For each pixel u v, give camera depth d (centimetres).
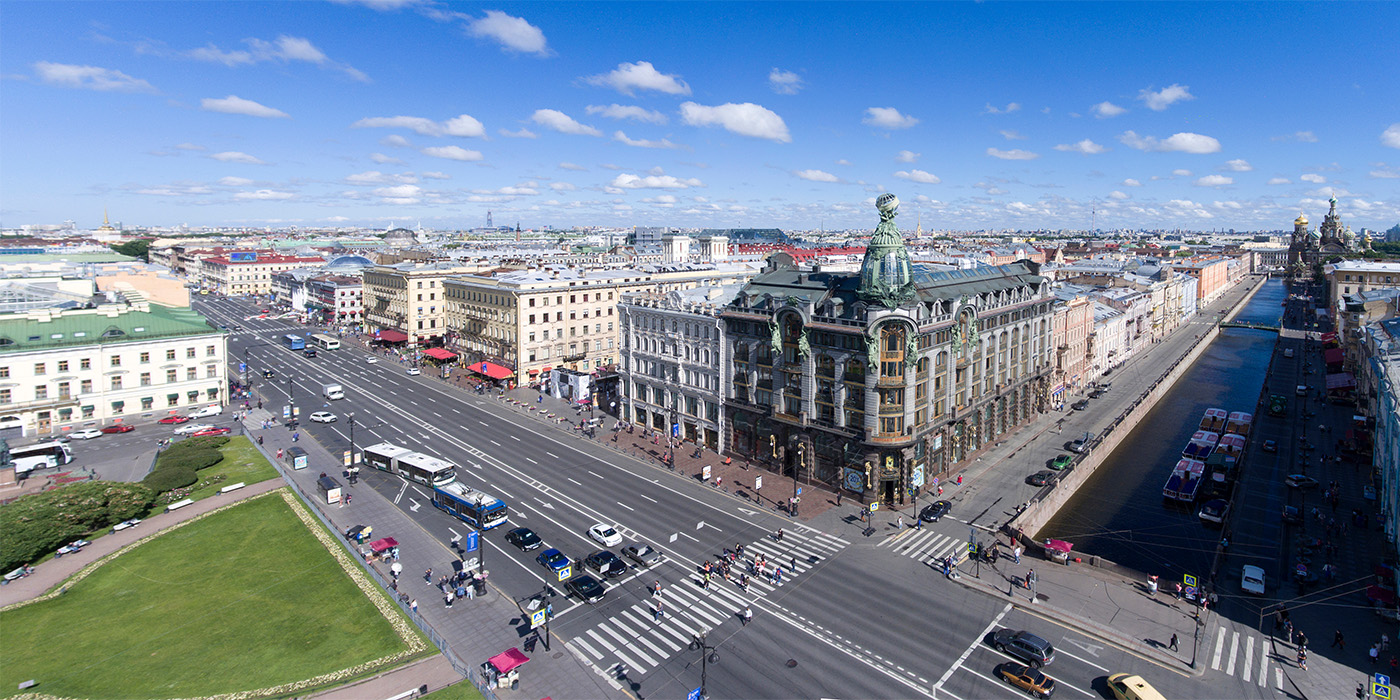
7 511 7125
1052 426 11981
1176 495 9594
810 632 5959
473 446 10950
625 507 8594
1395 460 6850
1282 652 5691
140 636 5762
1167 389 15975
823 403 9131
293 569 6931
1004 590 6650
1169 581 7188
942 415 9288
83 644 5647
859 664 5512
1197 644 5703
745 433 10312
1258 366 18700
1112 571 7081
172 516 8156
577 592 6481
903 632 5962
